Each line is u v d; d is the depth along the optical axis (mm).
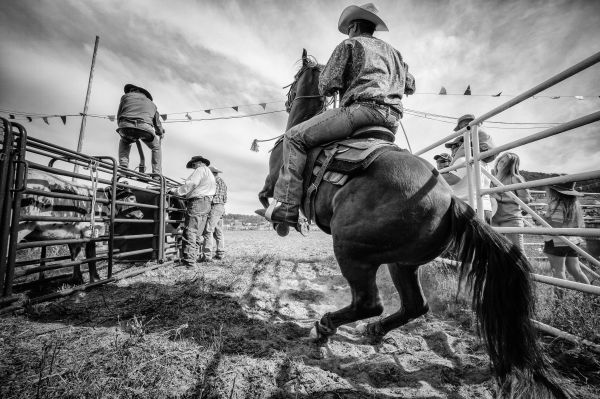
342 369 1916
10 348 2049
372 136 2068
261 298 3502
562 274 3227
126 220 4438
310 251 8328
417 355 2086
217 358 1988
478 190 3023
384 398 1609
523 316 1432
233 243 11891
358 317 1942
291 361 1978
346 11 2408
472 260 1583
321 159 2127
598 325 2168
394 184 1685
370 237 1734
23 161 2764
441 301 3160
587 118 1779
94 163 3812
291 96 3301
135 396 1559
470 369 1885
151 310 2965
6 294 2723
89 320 2662
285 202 2178
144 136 5473
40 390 1561
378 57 2131
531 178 12344
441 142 3887
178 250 6504
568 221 3465
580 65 1779
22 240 3230
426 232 1650
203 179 5711
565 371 1800
